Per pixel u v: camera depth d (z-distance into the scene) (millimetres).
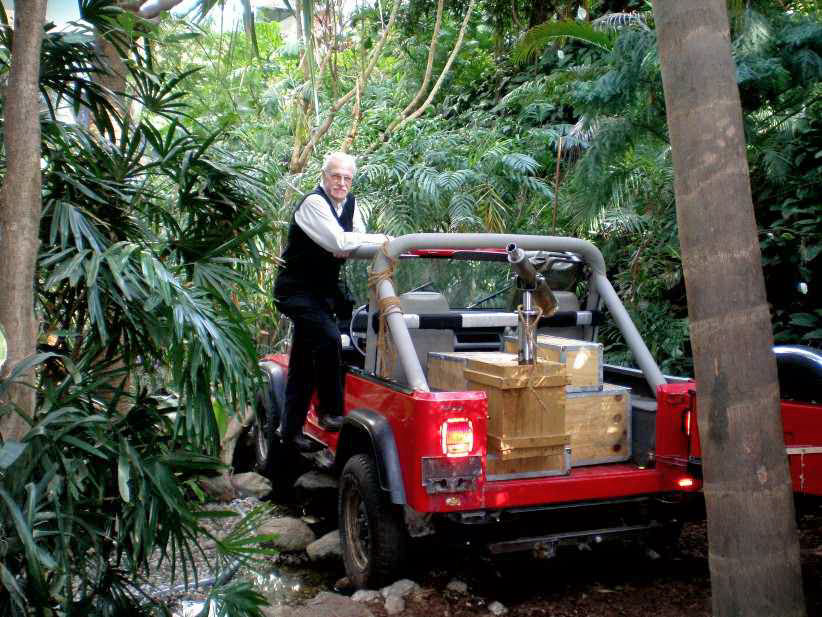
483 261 4777
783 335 6176
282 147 7828
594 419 3926
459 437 3385
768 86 5516
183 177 2986
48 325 2947
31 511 2064
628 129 6277
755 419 2125
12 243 2400
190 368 2574
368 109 9430
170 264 3025
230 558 3381
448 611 3615
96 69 3062
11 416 2379
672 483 3678
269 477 5656
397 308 3881
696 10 2160
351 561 4008
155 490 2453
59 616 2383
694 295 2195
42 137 2865
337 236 4242
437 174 7656
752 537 2123
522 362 3576
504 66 11078
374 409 3959
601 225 7254
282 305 4547
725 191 2139
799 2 6492
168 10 4258
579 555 4352
